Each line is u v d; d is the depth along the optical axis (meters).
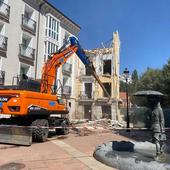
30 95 12.83
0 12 26.95
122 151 10.20
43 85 14.92
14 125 12.65
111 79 41.38
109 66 42.69
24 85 13.50
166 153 10.07
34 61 31.50
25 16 30.56
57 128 15.79
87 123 25.41
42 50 32.97
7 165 8.29
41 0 32.03
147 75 56.41
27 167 8.09
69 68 38.38
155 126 9.56
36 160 9.02
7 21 27.86
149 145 11.31
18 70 29.08
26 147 11.47
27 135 11.88
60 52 16.41
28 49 30.50
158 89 42.50
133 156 9.00
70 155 9.98
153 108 9.73
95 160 9.22
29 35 30.81
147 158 8.97
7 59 27.70
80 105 41.19
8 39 27.89
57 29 35.69
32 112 12.86
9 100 12.54
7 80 27.59
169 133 20.47
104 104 40.41
